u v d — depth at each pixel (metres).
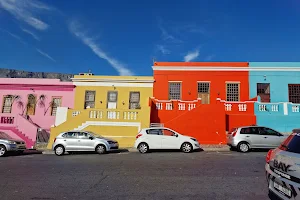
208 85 21.61
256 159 10.77
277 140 13.65
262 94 21.02
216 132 17.59
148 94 21.98
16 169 9.34
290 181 4.28
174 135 14.26
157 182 7.01
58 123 18.97
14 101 22.41
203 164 9.65
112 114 18.22
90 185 6.83
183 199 5.56
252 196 5.71
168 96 21.78
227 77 21.50
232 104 19.27
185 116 18.06
